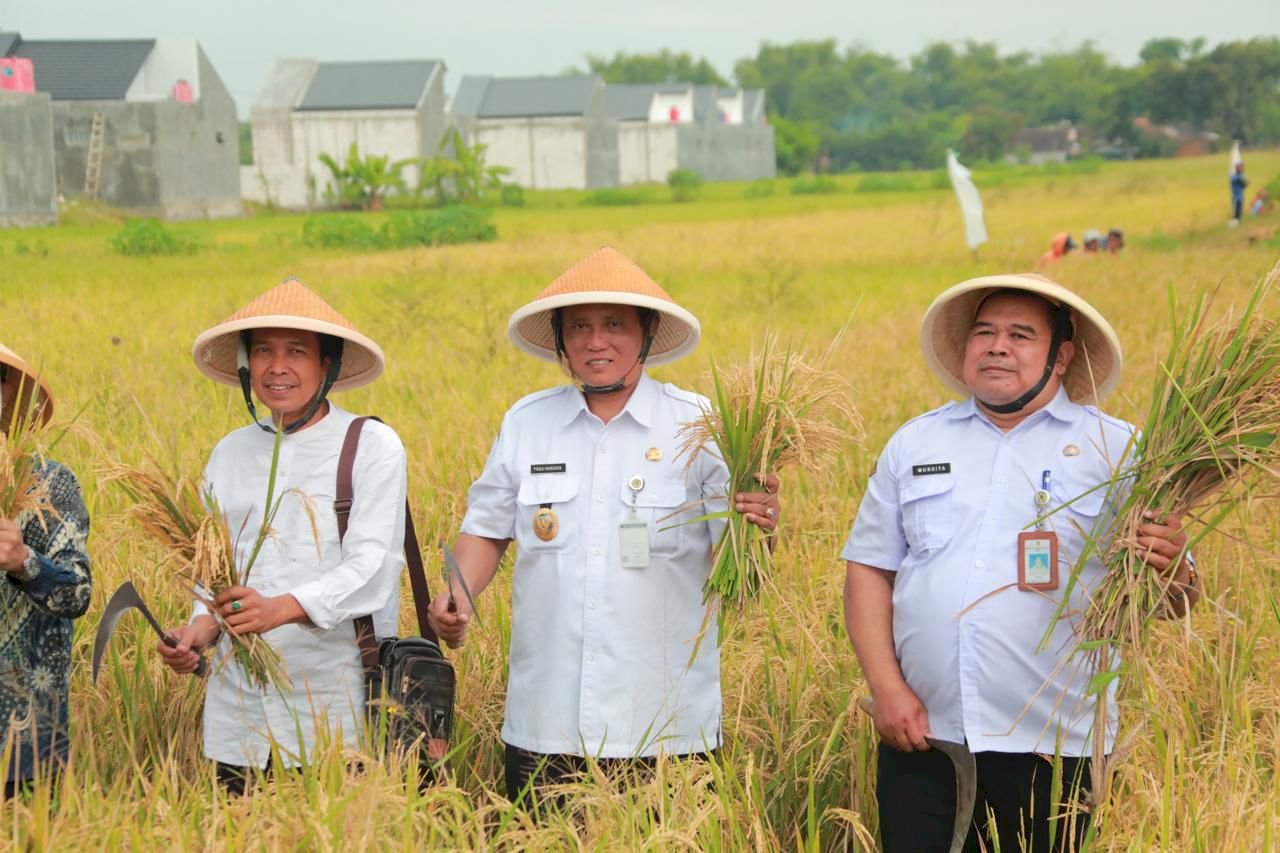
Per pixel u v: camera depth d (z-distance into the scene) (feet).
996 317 11.62
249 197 208.33
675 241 102.17
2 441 11.13
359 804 10.31
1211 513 19.88
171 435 13.07
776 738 13.50
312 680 12.55
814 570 18.76
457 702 14.53
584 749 12.11
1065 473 11.51
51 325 42.04
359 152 216.74
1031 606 11.34
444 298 53.62
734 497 12.17
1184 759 12.41
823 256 82.38
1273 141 437.99
